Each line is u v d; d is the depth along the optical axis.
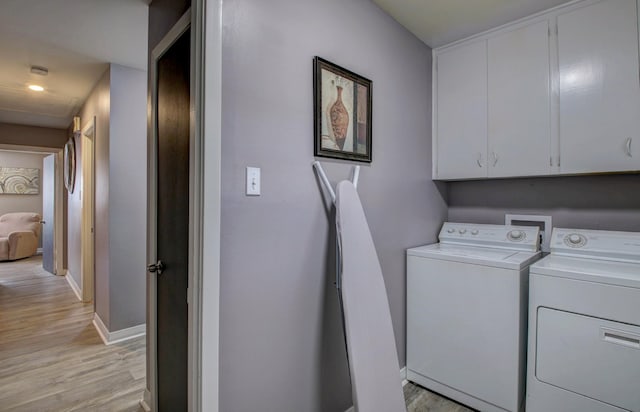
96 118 3.20
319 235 1.58
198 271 1.17
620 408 1.44
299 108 1.49
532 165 2.04
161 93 1.76
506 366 1.76
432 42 2.39
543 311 1.65
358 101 1.79
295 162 1.47
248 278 1.30
